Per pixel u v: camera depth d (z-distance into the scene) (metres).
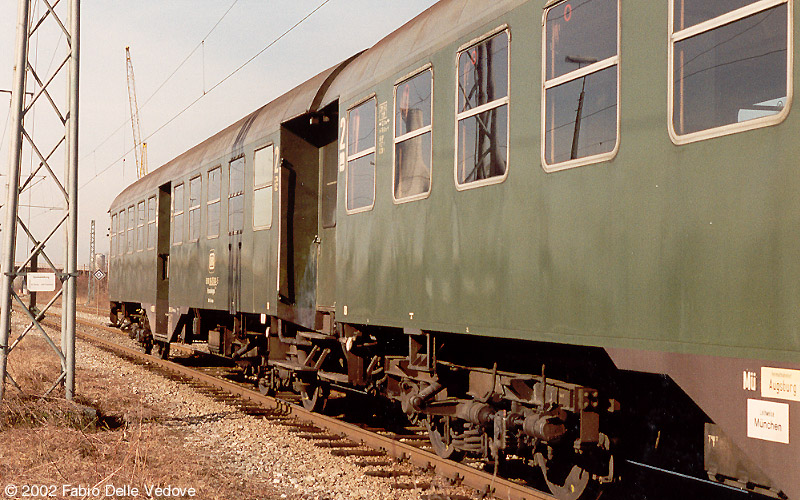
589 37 5.12
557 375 6.34
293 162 10.76
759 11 3.94
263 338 12.34
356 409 11.16
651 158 4.59
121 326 23.12
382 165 8.03
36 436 7.75
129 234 21.75
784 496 4.14
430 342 7.22
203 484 6.41
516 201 5.81
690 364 4.29
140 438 8.04
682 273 4.34
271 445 8.41
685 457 5.69
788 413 3.73
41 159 9.79
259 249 11.32
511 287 5.85
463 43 6.59
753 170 3.95
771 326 3.83
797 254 3.72
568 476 6.07
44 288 9.68
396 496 6.30
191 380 14.55
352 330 9.02
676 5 4.45
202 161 14.71
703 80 4.27
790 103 3.77
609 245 4.89
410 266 7.39
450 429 7.39
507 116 5.95
